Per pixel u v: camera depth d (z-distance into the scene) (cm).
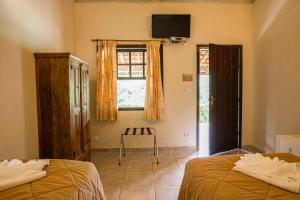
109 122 436
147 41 423
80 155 313
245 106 450
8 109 226
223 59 427
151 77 422
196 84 439
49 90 272
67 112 273
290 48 333
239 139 451
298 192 130
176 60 435
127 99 439
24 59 254
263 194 130
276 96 369
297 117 320
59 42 355
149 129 416
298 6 314
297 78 319
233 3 437
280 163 163
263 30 405
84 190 154
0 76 214
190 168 186
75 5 426
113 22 429
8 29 226
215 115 420
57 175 161
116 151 438
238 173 161
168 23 423
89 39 430
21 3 248
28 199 127
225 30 438
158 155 415
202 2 433
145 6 430
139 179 309
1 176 145
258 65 425
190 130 445
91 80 432
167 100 439
